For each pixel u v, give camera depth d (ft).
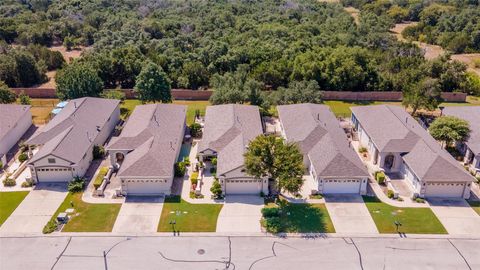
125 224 112.27
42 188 128.57
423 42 331.57
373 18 341.62
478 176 137.18
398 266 98.84
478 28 317.01
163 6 351.87
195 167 138.41
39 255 101.45
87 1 341.82
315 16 324.39
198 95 215.51
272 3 363.56
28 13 316.40
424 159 128.98
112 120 171.32
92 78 189.37
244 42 256.11
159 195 125.49
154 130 145.38
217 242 106.22
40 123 178.81
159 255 101.60
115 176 135.64
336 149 131.13
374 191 128.77
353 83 220.23
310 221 114.11
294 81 206.80
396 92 216.74
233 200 123.34
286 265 98.63
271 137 120.37
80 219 114.01
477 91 227.81
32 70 227.61
